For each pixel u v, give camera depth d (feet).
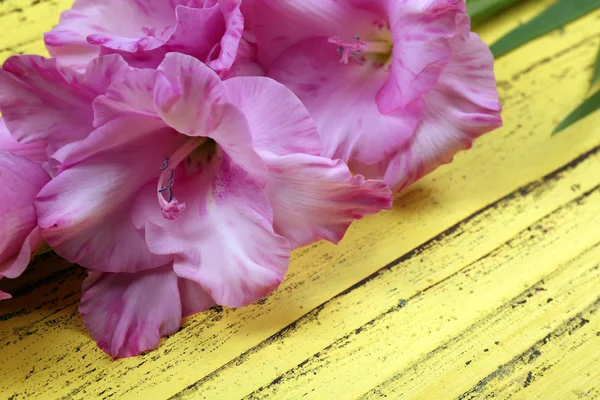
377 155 1.33
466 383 1.32
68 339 1.32
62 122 1.25
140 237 1.28
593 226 1.45
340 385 1.31
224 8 1.24
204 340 1.33
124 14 1.32
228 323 1.34
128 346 1.29
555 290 1.39
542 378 1.33
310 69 1.34
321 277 1.39
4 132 1.29
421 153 1.34
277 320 1.35
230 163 1.27
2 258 1.25
